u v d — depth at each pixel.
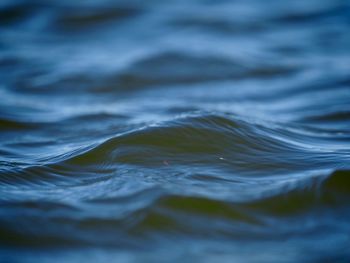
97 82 42.91
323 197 22.25
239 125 28.08
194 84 43.47
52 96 40.28
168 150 25.78
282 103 37.78
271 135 28.09
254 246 19.47
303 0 64.06
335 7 61.22
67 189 23.17
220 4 64.12
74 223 20.56
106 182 23.42
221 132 27.28
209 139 26.70
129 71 44.50
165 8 61.94
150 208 21.05
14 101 38.16
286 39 53.56
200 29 56.47
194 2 64.81
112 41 53.44
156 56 47.25
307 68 45.62
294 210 21.55
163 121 27.92
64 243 19.67
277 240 19.83
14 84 42.47
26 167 25.11
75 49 51.25
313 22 58.03
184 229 20.34
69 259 18.81
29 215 20.98
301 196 22.25
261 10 61.78
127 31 56.09
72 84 42.69
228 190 22.66
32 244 19.62
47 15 59.03
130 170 24.23
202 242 19.73
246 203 21.73
